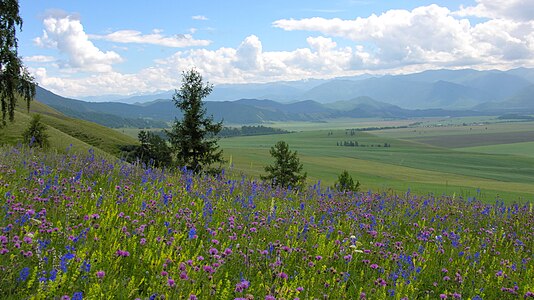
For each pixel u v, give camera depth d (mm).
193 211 9820
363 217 11781
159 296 5031
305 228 9359
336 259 7883
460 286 7434
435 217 12781
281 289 5535
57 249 6074
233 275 6535
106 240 6559
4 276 4828
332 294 6262
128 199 9406
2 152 13781
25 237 5738
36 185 9703
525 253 10125
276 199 13789
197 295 5355
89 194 9516
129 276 5848
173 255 6383
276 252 7309
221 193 12594
